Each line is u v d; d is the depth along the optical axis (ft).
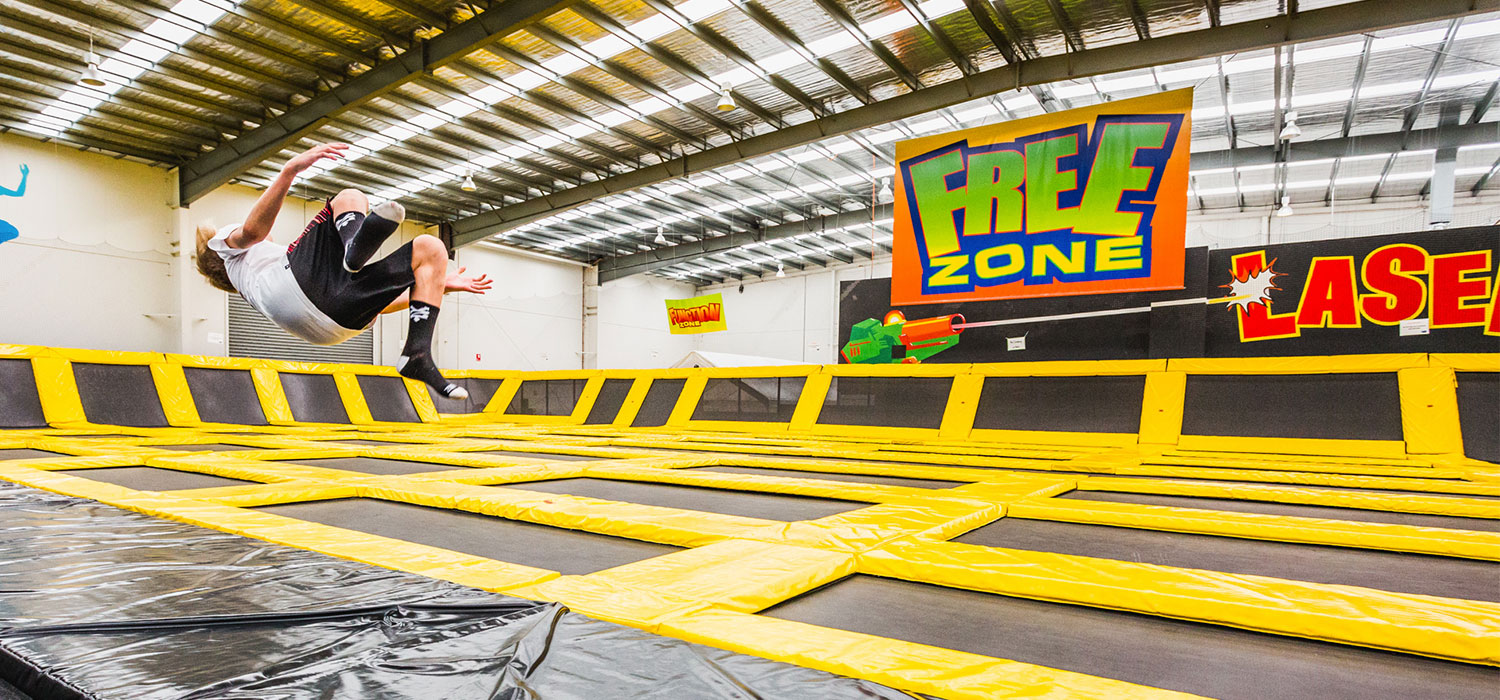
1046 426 19.97
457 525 7.67
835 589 5.23
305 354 38.27
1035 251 19.80
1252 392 18.17
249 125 29.84
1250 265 20.66
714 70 25.84
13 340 29.22
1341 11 19.21
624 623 3.93
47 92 26.20
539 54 24.80
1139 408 19.06
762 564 5.43
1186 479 11.76
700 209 42.88
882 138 33.14
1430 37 23.73
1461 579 5.69
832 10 21.67
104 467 12.55
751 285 61.11
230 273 8.96
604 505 8.09
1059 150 19.53
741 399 26.58
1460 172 35.58
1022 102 29.78
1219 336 21.01
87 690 2.61
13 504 7.14
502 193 39.24
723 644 3.59
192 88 26.55
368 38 23.79
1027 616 4.64
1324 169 36.19
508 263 48.83
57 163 30.58
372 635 3.28
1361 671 3.73
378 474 11.99
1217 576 5.08
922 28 22.85
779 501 9.61
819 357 56.54
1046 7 22.09
